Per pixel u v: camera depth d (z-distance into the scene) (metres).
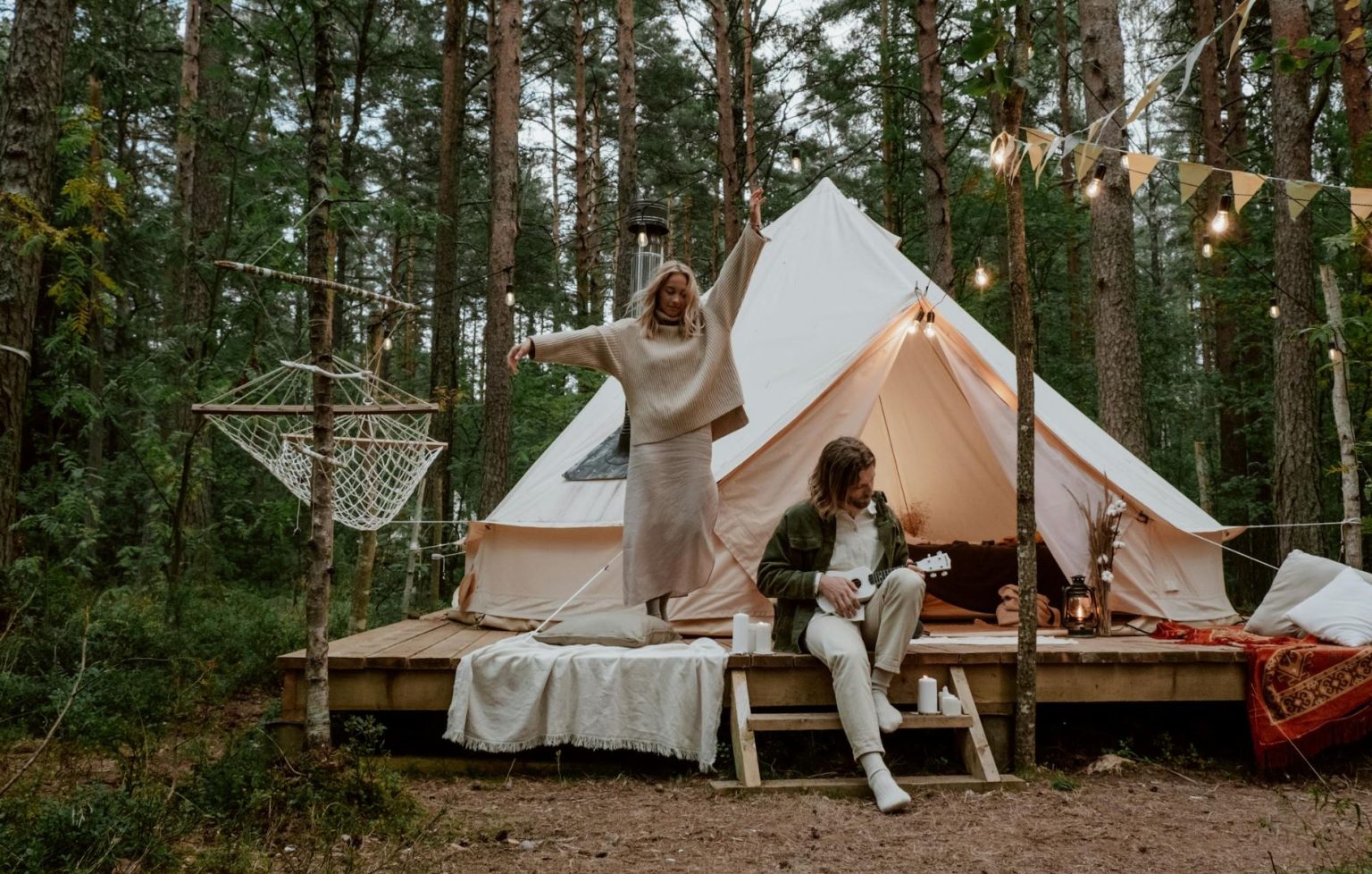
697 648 4.09
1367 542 9.02
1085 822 3.28
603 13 22.72
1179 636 4.87
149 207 12.80
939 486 7.00
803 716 3.76
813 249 6.66
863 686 3.61
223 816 2.92
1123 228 8.64
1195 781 3.95
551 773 3.93
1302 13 8.70
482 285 23.64
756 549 5.02
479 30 17.56
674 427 4.20
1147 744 4.36
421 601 10.68
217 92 12.99
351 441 5.77
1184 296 18.25
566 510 5.50
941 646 4.36
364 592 7.38
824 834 3.12
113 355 11.20
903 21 16.38
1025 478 3.99
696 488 4.20
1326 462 10.47
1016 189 3.96
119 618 6.07
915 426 6.73
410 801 3.26
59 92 6.50
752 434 5.14
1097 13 8.62
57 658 4.91
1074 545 5.40
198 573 10.63
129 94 9.69
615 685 3.89
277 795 3.06
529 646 4.15
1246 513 12.59
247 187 8.59
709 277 23.22
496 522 5.70
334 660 3.98
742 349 6.00
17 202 5.84
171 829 2.71
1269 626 4.73
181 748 3.83
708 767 3.79
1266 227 12.43
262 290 7.88
